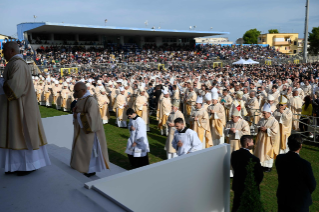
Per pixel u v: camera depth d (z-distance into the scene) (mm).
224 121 9898
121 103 13375
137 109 12312
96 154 4867
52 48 39406
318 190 6652
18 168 4094
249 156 4848
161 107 11773
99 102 14148
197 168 4895
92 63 35625
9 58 3986
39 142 4156
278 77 25219
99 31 41531
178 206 4664
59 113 17484
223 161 5367
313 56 62219
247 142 4973
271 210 5742
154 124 14141
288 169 4336
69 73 30297
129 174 4004
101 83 17422
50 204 3354
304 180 4223
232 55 50562
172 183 4527
